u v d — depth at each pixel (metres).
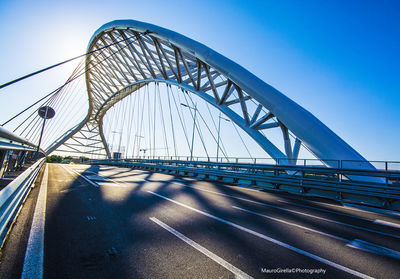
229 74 13.63
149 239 3.43
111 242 3.26
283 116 11.15
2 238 3.05
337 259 3.03
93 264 2.55
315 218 5.45
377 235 4.33
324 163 9.58
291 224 4.72
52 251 2.86
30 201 5.84
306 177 9.21
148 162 25.81
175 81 23.55
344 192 7.82
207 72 16.69
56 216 4.52
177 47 17.83
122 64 33.19
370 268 2.80
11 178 9.70
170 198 7.09
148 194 7.71
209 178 15.30
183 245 3.24
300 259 2.95
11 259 2.57
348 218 5.69
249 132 14.62
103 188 8.75
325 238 3.92
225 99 16.86
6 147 8.57
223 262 2.73
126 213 4.98
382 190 6.91
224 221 4.65
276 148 13.55
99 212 4.99
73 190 8.02
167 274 2.38
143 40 23.17
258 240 3.60
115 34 27.77
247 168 12.27
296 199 8.38
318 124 10.12
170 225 4.19
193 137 27.25
